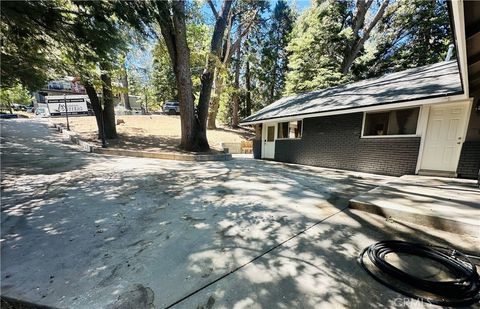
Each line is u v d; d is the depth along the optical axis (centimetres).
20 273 211
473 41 302
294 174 667
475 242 252
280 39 2358
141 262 225
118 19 379
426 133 586
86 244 260
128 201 400
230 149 1518
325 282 194
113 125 1130
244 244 257
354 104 682
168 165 755
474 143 516
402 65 1513
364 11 1516
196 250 245
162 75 3059
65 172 602
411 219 306
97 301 176
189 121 972
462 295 174
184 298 177
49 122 1716
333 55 1655
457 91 481
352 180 582
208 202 398
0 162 682
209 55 978
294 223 312
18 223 314
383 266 204
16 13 267
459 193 398
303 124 898
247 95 2450
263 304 171
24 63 382
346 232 284
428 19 1394
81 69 599
